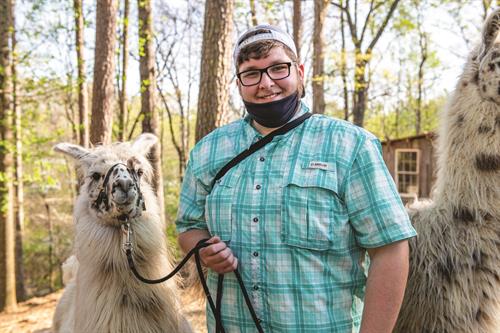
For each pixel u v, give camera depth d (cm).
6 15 1056
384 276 178
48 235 2256
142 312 271
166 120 3650
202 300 282
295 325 183
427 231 272
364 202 182
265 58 194
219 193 203
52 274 2214
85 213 282
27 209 2391
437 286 260
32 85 1127
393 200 181
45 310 915
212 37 642
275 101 195
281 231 184
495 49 250
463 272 254
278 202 186
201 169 217
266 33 197
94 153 299
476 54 269
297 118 201
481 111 255
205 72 648
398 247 180
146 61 1085
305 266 182
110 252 268
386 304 176
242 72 199
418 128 3108
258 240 189
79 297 281
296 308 182
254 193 193
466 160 261
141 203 271
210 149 218
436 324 259
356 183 183
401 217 180
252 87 197
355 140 188
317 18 1088
